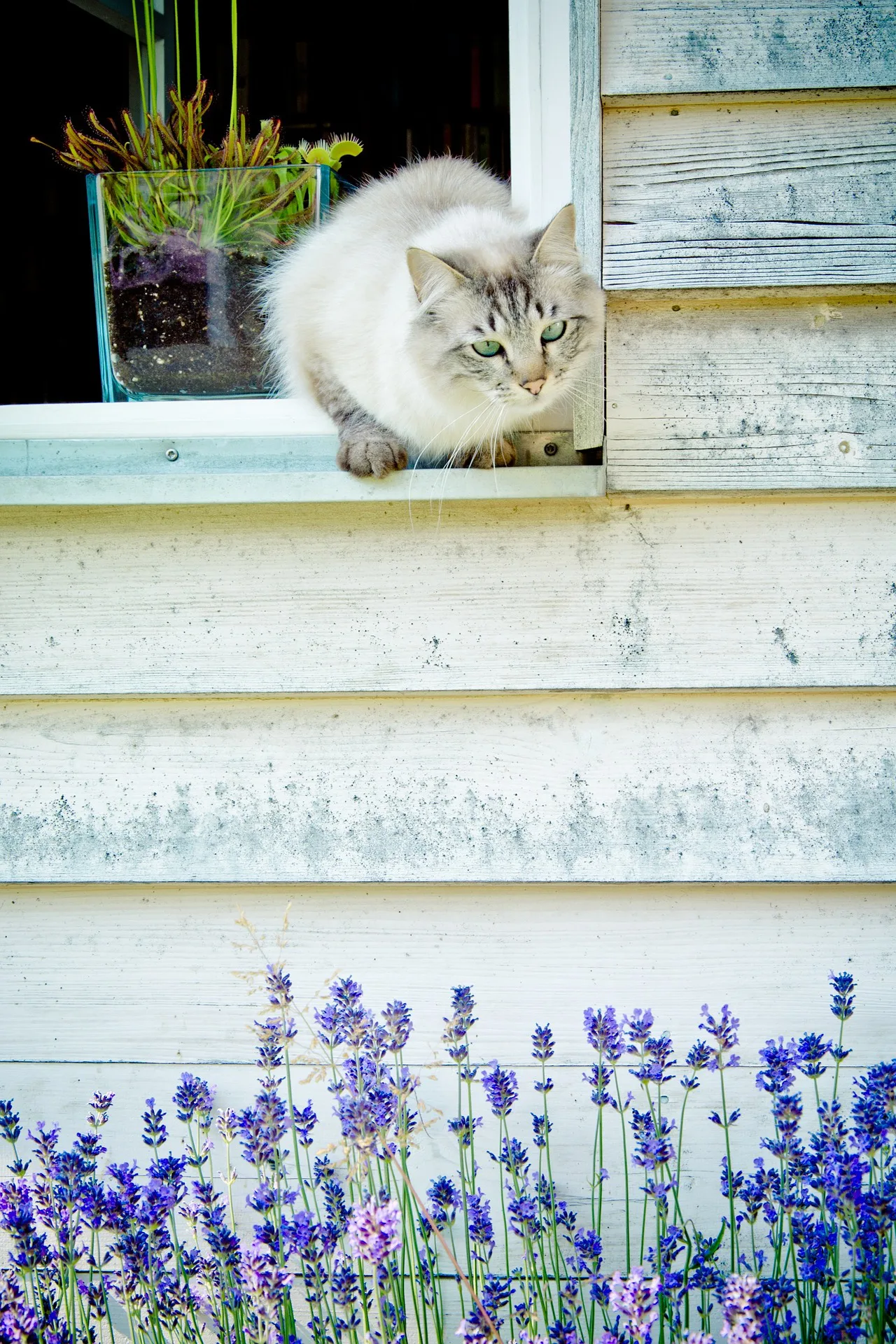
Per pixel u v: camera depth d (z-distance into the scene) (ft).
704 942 5.83
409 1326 5.74
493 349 5.70
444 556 5.80
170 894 6.00
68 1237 4.84
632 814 5.81
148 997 6.01
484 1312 4.09
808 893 5.80
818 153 5.55
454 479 5.59
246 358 6.61
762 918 5.81
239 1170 5.96
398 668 5.84
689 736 5.80
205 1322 5.38
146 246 6.45
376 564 5.83
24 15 8.41
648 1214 5.83
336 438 6.12
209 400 6.55
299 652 5.88
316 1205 5.39
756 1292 3.72
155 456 6.04
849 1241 4.53
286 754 5.92
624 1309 3.80
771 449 5.64
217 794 5.95
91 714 5.99
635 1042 5.23
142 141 6.47
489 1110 5.89
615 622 5.77
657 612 5.76
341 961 5.95
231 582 5.90
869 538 5.71
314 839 5.90
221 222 6.46
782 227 5.57
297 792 5.91
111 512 5.92
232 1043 5.99
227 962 5.99
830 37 5.47
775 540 5.72
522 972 5.89
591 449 5.91
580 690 5.78
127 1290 4.83
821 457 5.64
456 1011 5.19
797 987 5.81
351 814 5.89
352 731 5.90
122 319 6.50
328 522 5.84
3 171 9.43
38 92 8.95
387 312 6.03
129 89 8.36
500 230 6.07
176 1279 5.22
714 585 5.74
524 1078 5.88
